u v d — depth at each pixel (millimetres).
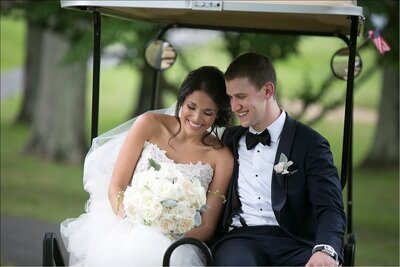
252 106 5457
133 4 5457
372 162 21188
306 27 6684
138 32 12469
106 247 5336
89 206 5969
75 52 13000
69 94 20375
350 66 5648
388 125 21047
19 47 32031
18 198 16984
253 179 5668
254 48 11930
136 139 5930
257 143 5664
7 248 12719
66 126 20453
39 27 14086
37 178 18953
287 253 5508
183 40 21969
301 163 5547
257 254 5477
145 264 5219
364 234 15031
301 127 5656
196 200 5152
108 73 30250
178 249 5266
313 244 5531
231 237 5621
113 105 27969
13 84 30922
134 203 5121
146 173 5176
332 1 5402
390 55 11656
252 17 6457
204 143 5918
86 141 20797
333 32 6754
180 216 5059
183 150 5918
